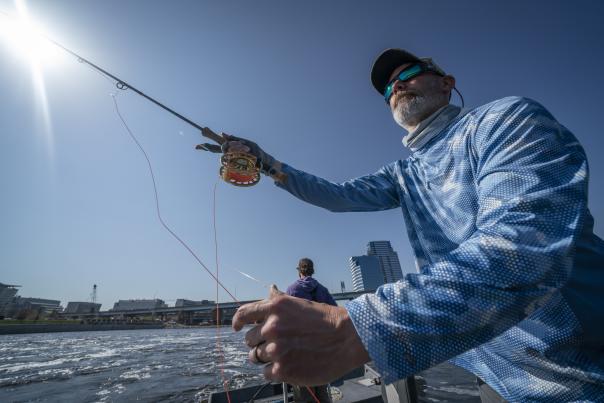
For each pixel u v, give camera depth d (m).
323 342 0.64
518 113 1.02
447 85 1.87
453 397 9.14
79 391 15.29
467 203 1.28
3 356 30.28
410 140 1.75
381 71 2.00
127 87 2.89
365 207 2.42
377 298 0.67
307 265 4.92
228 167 2.11
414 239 1.79
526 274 0.64
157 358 27.41
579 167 0.85
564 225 0.72
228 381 15.70
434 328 0.60
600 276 1.04
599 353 1.03
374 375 6.70
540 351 1.09
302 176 2.36
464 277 0.64
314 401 4.16
